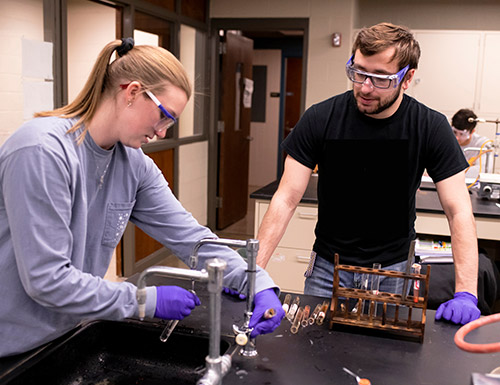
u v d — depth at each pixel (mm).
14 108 2932
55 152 1064
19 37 2922
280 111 8328
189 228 1434
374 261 1775
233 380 1083
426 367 1151
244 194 6402
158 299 1151
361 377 1104
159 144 4477
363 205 1758
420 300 1271
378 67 1488
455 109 5102
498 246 3420
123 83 1140
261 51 8234
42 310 1184
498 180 3236
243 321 1343
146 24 4180
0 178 1079
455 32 4996
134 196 1373
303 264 3178
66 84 3307
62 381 1254
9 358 1173
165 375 1304
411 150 1684
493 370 1092
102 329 1368
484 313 2594
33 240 1034
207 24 5320
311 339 1273
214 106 5496
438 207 2986
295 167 1776
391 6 5480
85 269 1318
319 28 5078
